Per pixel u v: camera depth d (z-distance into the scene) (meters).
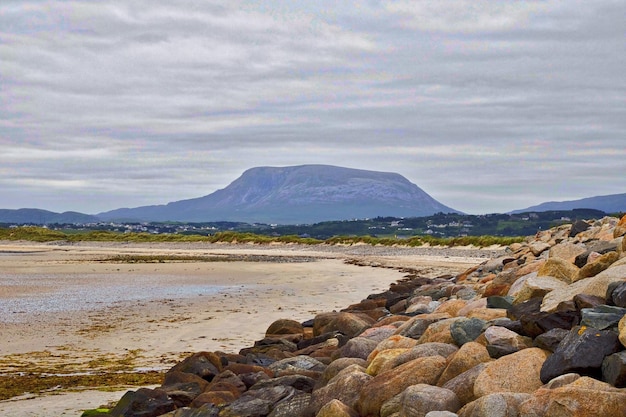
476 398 8.30
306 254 79.31
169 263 60.09
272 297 31.17
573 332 8.61
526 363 8.59
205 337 20.14
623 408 6.95
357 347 12.88
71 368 16.08
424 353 10.28
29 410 12.12
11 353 17.95
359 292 33.34
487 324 10.79
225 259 67.81
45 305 28.25
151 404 10.99
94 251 92.88
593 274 12.30
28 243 122.31
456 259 59.38
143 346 18.80
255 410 10.19
